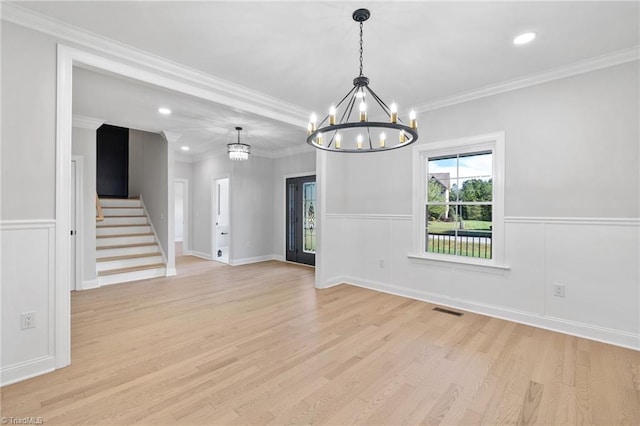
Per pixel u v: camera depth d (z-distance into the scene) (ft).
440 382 6.90
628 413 5.87
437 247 12.78
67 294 7.55
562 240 9.60
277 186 23.40
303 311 11.59
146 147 21.47
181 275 17.93
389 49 8.39
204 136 17.98
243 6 6.59
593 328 9.07
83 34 7.55
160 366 7.55
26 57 6.95
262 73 9.87
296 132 16.83
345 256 15.85
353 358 7.98
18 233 6.90
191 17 7.00
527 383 6.86
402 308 11.89
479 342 8.91
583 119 9.21
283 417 5.76
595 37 7.82
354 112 13.55
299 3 6.50
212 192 23.50
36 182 7.11
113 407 6.00
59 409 5.92
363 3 6.48
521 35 7.73
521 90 10.34
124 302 12.73
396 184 13.73
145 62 8.70
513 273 10.53
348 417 5.77
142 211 21.74
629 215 8.57
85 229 14.79
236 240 21.35
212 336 9.33
